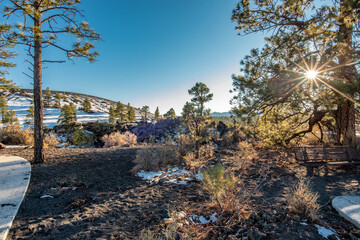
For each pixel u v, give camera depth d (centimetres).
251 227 262
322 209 320
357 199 341
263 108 657
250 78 582
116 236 254
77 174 551
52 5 616
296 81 520
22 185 438
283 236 241
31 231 268
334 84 474
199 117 705
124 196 412
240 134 1147
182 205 351
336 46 436
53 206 356
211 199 357
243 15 680
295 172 559
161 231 259
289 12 621
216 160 713
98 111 7081
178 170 611
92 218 306
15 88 1016
